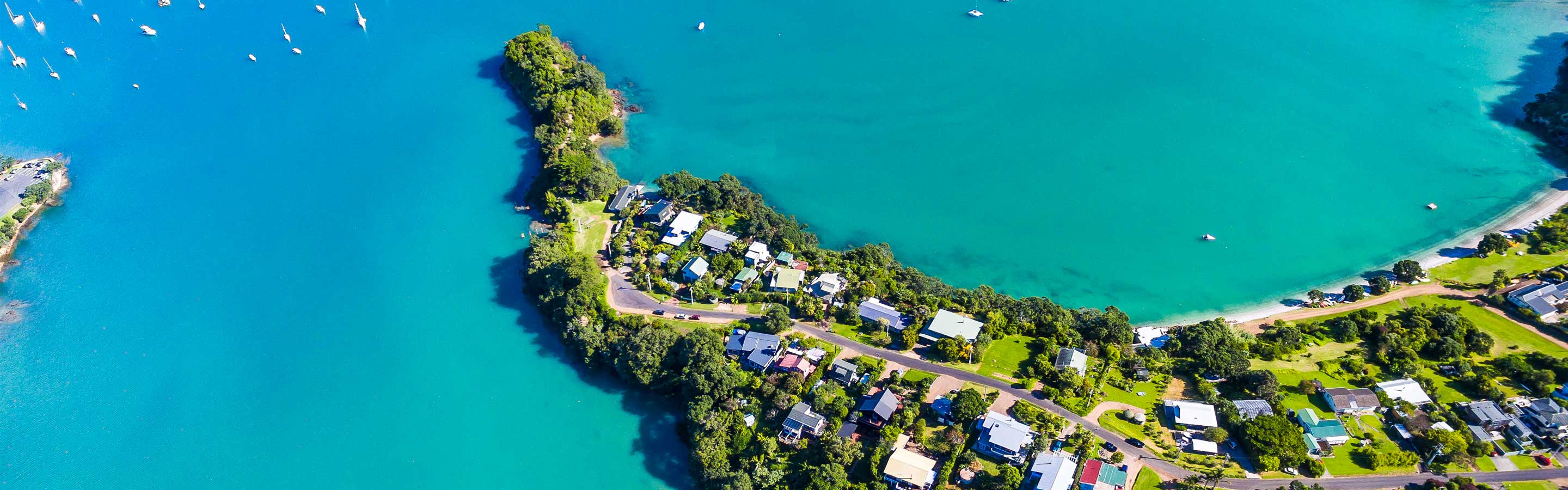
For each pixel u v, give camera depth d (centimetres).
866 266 19150
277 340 18538
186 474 15688
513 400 16750
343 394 17112
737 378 15638
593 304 17712
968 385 15388
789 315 17425
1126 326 16962
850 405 14988
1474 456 13300
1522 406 14188
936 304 17625
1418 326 16225
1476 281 18338
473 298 19438
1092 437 14012
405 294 19650
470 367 17562
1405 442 13800
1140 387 15300
